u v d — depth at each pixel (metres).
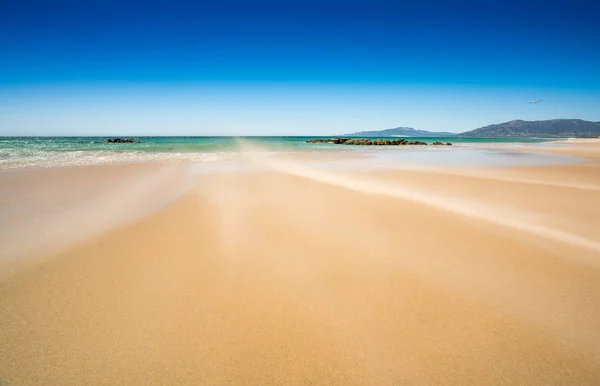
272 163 16.77
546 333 3.11
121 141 42.28
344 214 6.92
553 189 9.94
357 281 4.05
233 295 3.71
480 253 4.89
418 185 10.44
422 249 5.04
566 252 4.92
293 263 4.54
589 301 3.62
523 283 4.02
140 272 4.21
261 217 6.64
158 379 2.57
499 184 10.79
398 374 2.64
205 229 5.88
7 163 14.98
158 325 3.18
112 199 8.02
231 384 2.54
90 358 2.76
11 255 4.61
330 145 44.81
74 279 4.00
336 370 2.68
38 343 2.91
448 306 3.53
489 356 2.83
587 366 2.71
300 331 3.13
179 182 10.54
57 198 8.05
